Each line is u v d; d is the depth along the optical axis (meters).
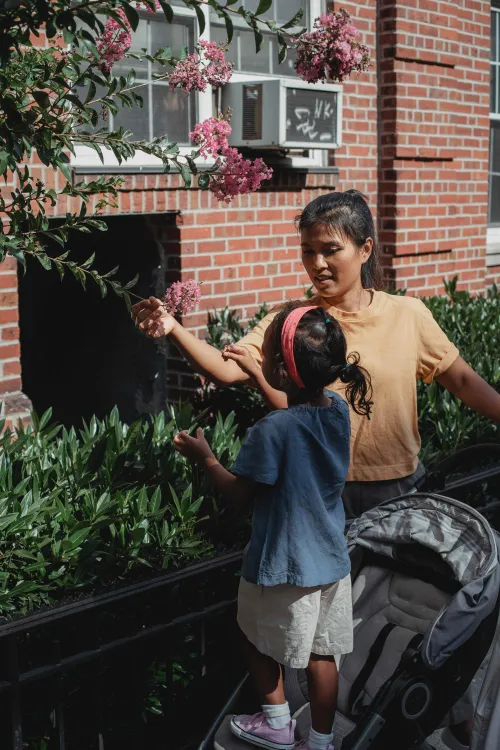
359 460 3.09
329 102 6.09
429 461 4.12
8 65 2.55
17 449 3.59
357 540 2.96
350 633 2.70
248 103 5.89
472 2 7.76
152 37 5.54
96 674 2.82
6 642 2.59
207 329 6.02
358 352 3.01
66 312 6.78
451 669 2.65
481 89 8.03
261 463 2.54
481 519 2.77
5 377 4.84
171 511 3.29
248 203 6.14
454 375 3.12
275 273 6.40
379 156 7.35
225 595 3.14
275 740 2.65
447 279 7.99
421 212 7.57
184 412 4.13
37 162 4.79
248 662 2.75
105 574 3.03
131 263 6.14
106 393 6.58
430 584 2.94
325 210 2.99
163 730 3.14
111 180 2.87
